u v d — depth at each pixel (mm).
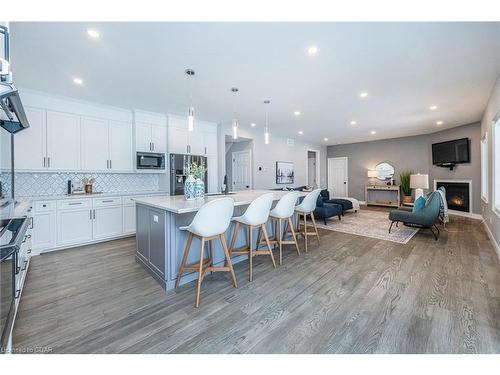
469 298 2100
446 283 2398
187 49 2365
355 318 1833
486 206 4590
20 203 2598
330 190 9812
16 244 1222
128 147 4434
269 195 2688
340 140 8500
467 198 5969
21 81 3102
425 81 3215
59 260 3107
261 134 6832
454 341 1562
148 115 4590
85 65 2676
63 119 3719
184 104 4137
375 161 8562
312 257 3217
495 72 2953
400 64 2727
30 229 2654
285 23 1985
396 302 2057
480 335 1612
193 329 1717
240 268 2869
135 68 2760
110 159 4211
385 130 6680
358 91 3564
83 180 4113
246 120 5371
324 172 9758
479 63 2719
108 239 4012
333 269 2807
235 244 3094
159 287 2381
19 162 3355
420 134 7391
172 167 4754
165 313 1921
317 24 1999
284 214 3041
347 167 9320
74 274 2684
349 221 5641
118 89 3408
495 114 3395
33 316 1872
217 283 2469
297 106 4297
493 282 2404
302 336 1634
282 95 3711
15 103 1929
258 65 2717
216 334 1660
